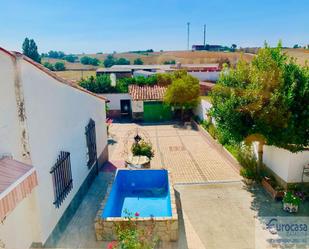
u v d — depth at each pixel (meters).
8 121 7.48
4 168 6.80
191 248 9.60
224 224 11.02
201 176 16.09
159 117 33.78
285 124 11.38
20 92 7.73
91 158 14.93
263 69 12.04
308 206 12.12
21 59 7.62
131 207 13.07
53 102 10.02
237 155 16.28
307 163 12.81
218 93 13.77
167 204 13.02
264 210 12.01
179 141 24.34
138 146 18.81
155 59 132.62
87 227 10.89
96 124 16.61
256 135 13.02
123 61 133.88
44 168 9.16
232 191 13.94
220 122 13.47
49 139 9.62
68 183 11.22
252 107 11.68
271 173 14.59
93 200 13.27
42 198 8.95
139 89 34.59
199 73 46.81
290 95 11.12
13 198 6.21
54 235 9.84
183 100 30.23
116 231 9.30
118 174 14.88
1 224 7.26
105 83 34.88
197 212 11.96
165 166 18.02
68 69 105.94
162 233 9.90
